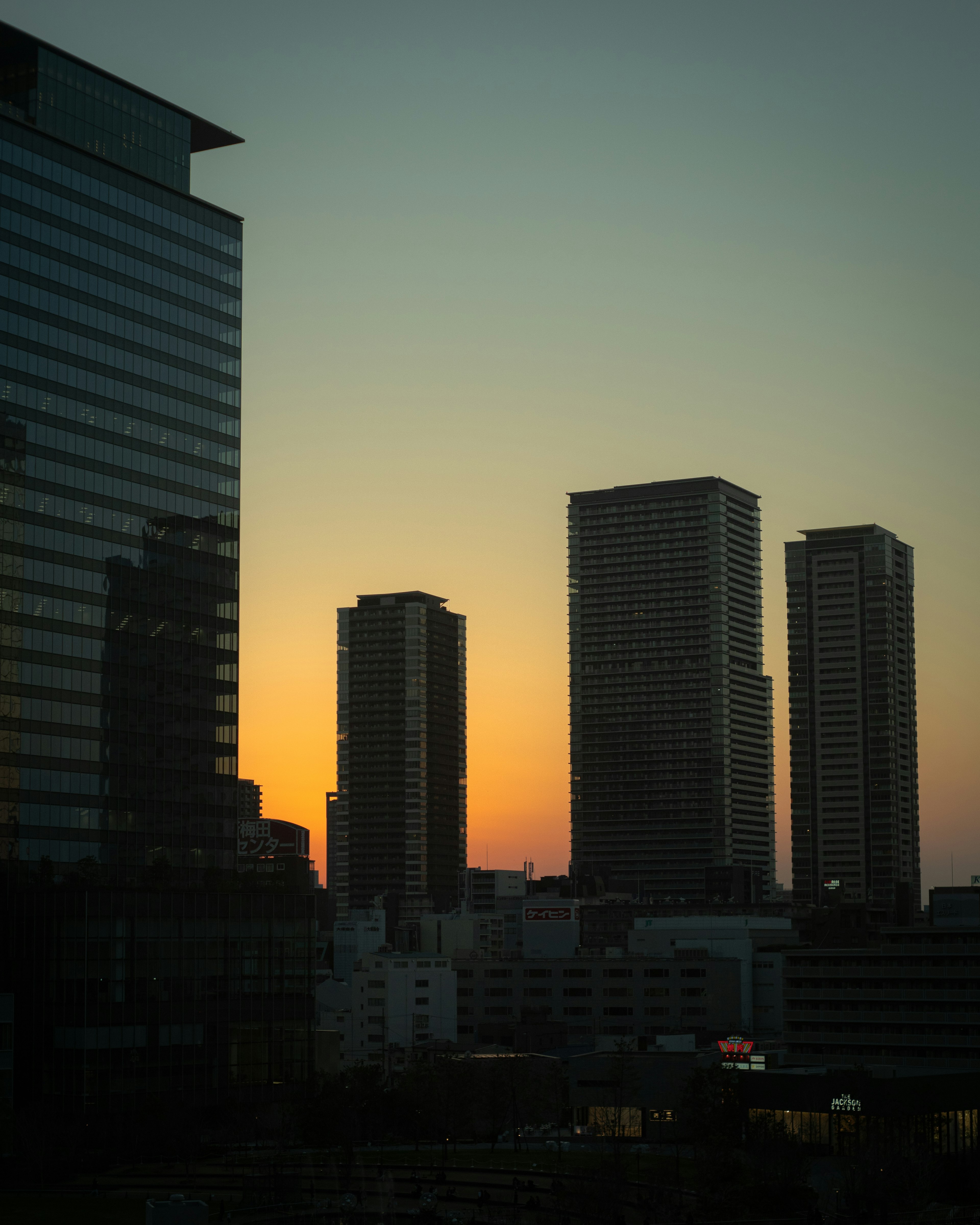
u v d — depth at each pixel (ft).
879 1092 599.16
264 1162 572.92
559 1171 552.41
